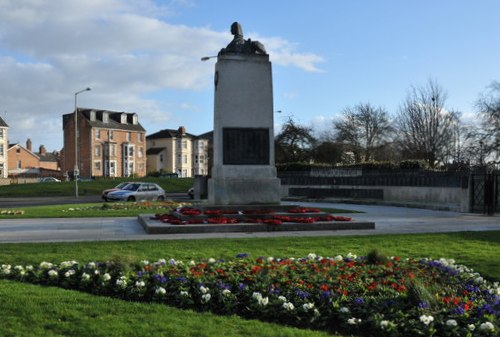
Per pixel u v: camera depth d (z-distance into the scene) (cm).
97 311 680
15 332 591
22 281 874
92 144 9212
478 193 2466
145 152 10375
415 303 689
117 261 883
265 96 1820
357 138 7038
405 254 1149
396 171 3158
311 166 3888
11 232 1541
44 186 5634
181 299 745
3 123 9556
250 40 1855
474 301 724
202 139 12088
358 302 690
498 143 4797
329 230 1614
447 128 5716
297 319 674
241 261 969
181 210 1744
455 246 1258
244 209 1745
